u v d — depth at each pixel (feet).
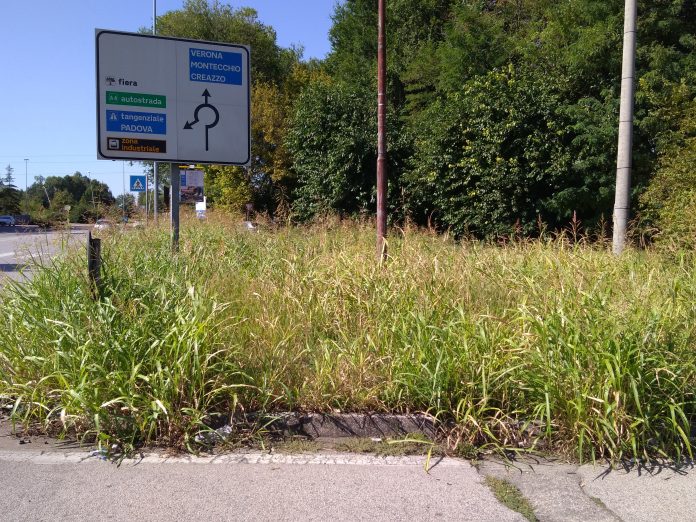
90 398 15.31
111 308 17.63
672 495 13.07
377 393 16.60
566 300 17.61
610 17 58.08
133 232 33.40
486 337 16.93
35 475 13.64
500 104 58.54
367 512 12.10
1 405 17.30
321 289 22.12
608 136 54.24
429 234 33.81
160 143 29.94
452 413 15.93
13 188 153.28
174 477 13.58
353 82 97.04
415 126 73.56
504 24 83.30
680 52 59.47
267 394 16.29
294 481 13.47
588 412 15.03
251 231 35.68
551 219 59.82
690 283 20.30
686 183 41.16
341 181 71.10
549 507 12.48
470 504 12.52
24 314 18.29
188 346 15.89
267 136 100.73
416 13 99.81
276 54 142.00
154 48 29.73
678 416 15.39
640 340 15.62
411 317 18.63
